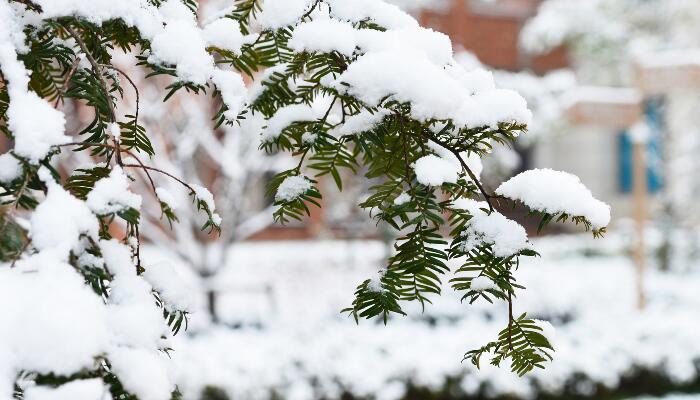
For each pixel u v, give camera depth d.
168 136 5.55
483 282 0.74
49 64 0.87
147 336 0.57
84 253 0.60
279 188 0.84
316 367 4.16
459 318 5.71
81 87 0.72
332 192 8.35
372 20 0.84
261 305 6.47
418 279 0.75
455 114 0.74
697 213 10.22
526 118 0.74
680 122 10.14
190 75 0.75
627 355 4.77
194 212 5.37
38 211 0.58
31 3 0.71
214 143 5.51
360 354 4.43
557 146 14.04
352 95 0.71
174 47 0.75
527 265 9.05
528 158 13.83
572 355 4.63
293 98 0.92
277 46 0.91
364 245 9.49
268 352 4.38
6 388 0.49
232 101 0.79
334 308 6.29
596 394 4.55
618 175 13.77
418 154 0.83
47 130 0.61
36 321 0.50
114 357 0.55
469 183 0.76
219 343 4.56
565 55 12.94
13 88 0.64
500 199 0.75
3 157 0.62
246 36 0.91
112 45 0.91
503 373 4.27
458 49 9.96
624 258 10.06
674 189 10.32
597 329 5.38
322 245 9.52
